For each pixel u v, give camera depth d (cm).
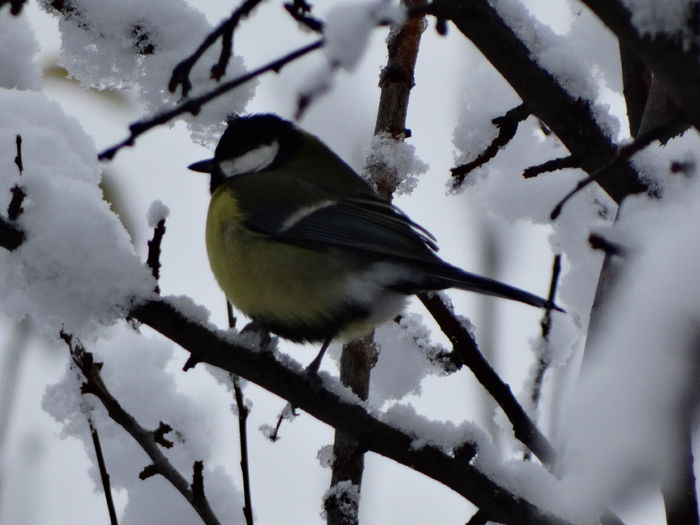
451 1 479
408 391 901
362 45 426
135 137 527
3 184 738
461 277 753
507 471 665
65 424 823
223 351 683
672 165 665
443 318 757
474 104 880
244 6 554
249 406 748
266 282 861
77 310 659
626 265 353
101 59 851
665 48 397
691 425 277
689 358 279
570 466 306
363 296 835
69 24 845
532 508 648
